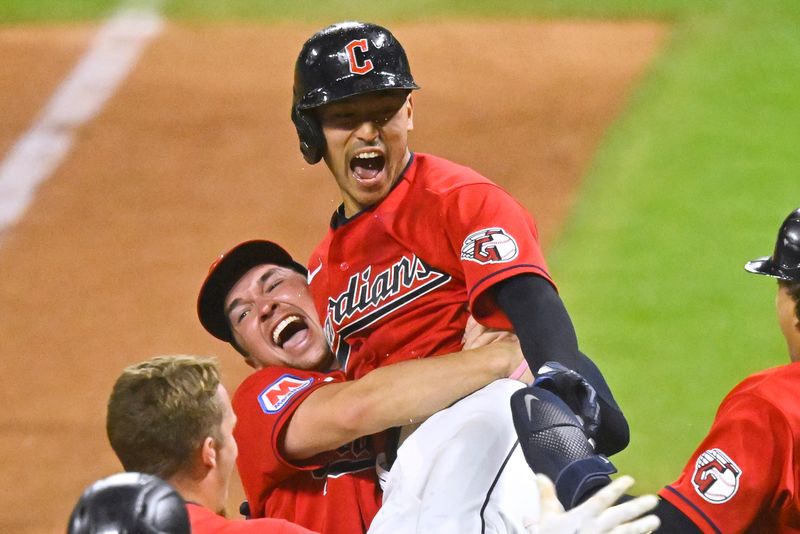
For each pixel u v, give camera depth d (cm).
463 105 5775
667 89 5844
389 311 1678
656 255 4647
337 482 1717
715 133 5438
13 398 4041
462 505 1547
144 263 4794
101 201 5222
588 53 6228
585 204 5016
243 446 1752
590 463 1337
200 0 6944
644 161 5278
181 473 1570
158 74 6178
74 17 6781
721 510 1549
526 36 6431
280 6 6862
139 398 1568
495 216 1611
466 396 1627
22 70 6219
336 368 1869
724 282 4456
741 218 4834
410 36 6462
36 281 4725
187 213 5100
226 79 6122
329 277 1742
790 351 1683
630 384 3934
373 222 1692
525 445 1370
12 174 5425
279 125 5716
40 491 3566
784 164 5166
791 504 1549
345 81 1625
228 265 1900
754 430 1552
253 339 1864
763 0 6525
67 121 5788
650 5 6644
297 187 5241
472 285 1570
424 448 1609
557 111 5706
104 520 1077
